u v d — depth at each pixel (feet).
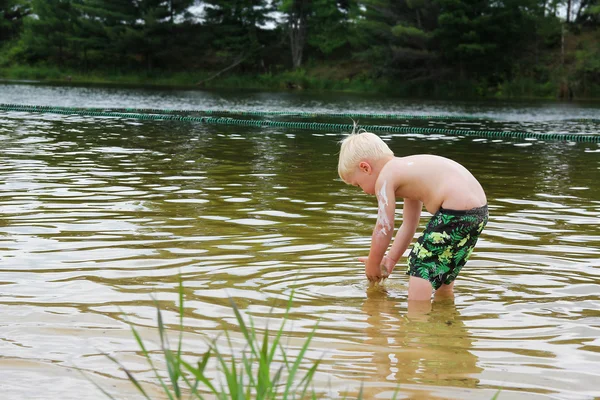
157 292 10.74
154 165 25.26
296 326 9.45
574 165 27.78
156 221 15.80
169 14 141.69
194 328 9.23
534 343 9.02
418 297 10.98
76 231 14.64
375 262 11.64
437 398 7.27
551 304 10.73
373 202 18.79
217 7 143.54
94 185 20.56
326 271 12.28
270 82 130.72
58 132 36.70
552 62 115.85
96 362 8.07
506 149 33.63
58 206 17.28
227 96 87.61
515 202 19.29
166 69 147.13
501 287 11.61
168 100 73.46
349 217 16.76
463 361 8.34
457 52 114.32
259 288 11.14
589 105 81.87
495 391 7.49
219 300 10.45
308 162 27.04
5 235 14.16
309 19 139.03
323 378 7.70
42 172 22.82
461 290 11.46
